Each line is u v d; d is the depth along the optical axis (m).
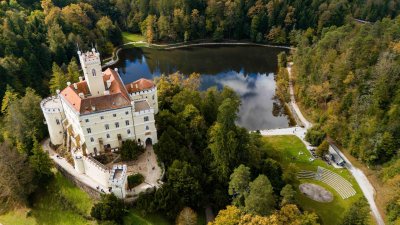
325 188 114.06
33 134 119.19
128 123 110.75
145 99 118.31
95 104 106.12
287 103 167.75
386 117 121.25
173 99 131.88
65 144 120.44
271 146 130.38
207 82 197.50
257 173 109.00
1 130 131.00
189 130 119.12
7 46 168.38
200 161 112.31
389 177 110.75
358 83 136.62
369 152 119.81
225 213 89.62
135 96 122.94
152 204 96.06
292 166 113.62
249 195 89.25
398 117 117.56
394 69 125.19
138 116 110.38
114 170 99.75
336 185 115.19
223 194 102.62
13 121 122.31
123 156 110.25
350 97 134.88
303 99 160.00
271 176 108.69
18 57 171.62
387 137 117.06
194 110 122.06
